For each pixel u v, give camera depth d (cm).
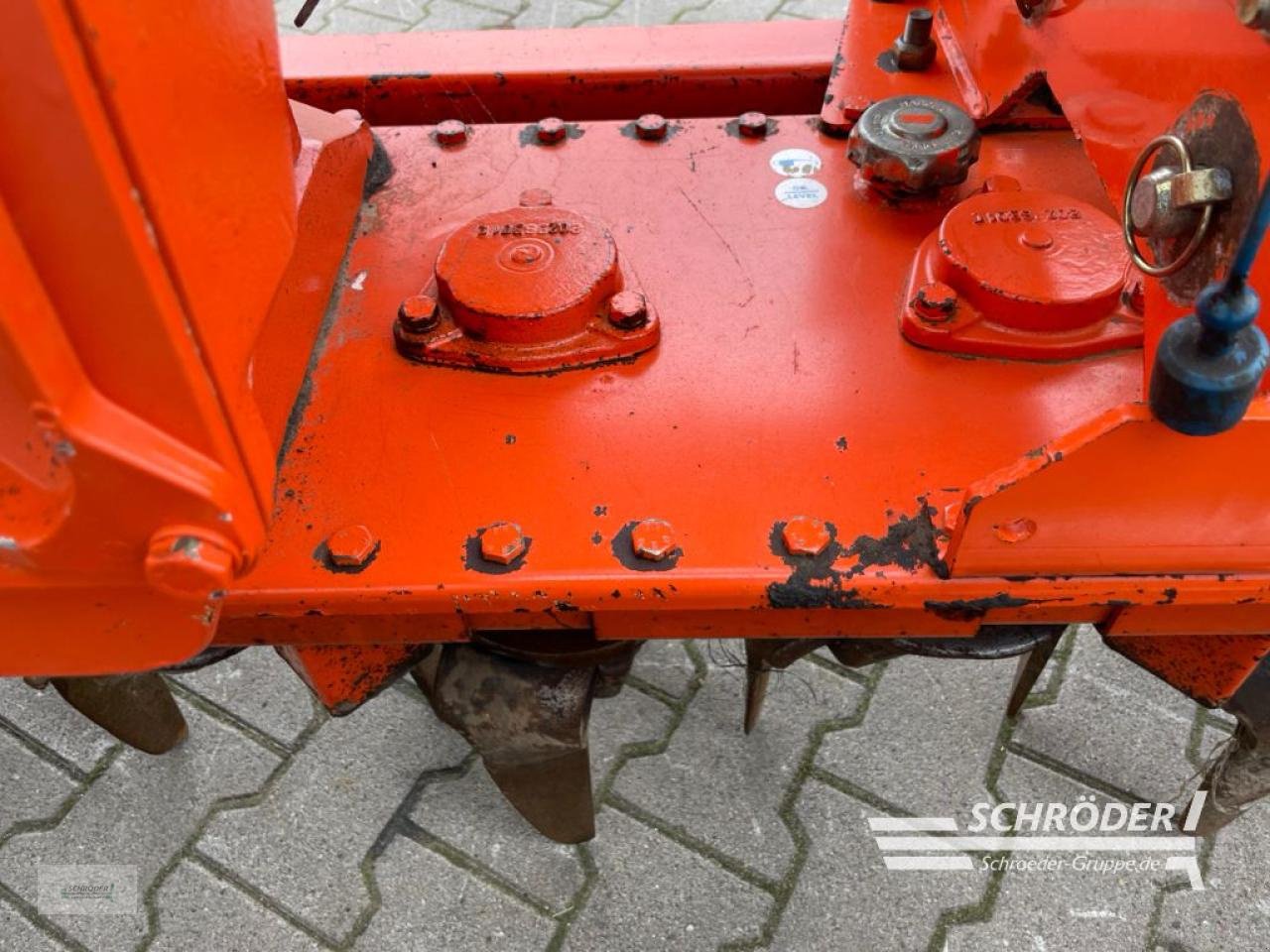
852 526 87
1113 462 75
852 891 157
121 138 54
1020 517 79
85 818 170
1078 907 154
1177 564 83
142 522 65
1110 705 178
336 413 98
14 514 66
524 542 87
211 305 64
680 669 186
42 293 56
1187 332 66
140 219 56
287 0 333
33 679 170
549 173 126
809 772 171
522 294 100
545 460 93
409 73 144
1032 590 83
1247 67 66
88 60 51
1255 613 91
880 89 131
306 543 88
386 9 329
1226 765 128
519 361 100
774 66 143
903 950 152
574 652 109
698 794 169
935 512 87
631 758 174
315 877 162
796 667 185
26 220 54
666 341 103
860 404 96
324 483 92
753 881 159
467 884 160
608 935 154
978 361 100
